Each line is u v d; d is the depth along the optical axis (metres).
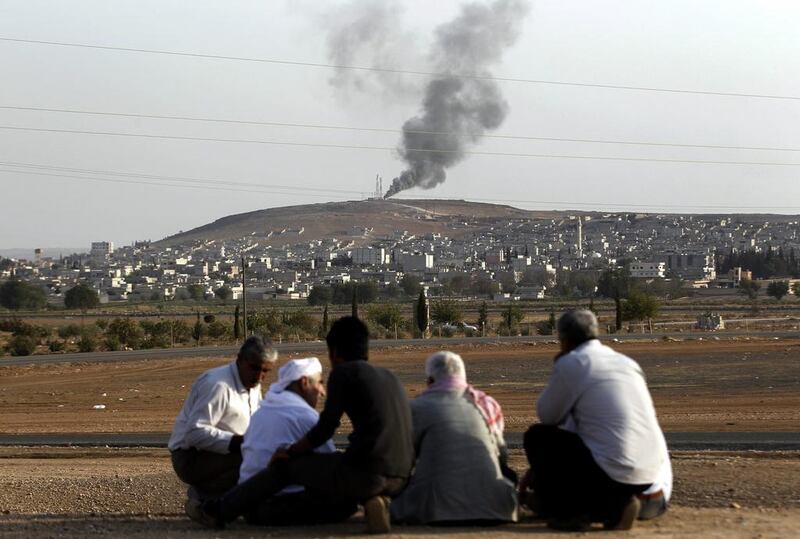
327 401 14.56
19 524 18.59
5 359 96.94
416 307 151.25
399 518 15.18
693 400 47.16
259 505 15.65
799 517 15.46
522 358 80.69
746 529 14.13
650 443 14.15
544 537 13.73
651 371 65.31
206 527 16.02
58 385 68.19
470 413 15.14
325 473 14.71
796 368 64.56
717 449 29.83
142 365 84.38
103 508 21.81
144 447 34.81
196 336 136.12
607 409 14.05
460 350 92.38
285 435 15.76
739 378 58.75
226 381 17.03
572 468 14.17
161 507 21.62
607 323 152.38
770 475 21.59
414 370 70.88
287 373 16.31
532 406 45.59
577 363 14.23
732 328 136.38
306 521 15.59
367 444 14.28
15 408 52.81
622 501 14.16
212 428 16.81
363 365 14.55
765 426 36.31
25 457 33.22
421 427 15.03
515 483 15.77
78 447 35.50
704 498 18.75
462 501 14.77
